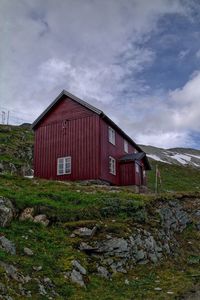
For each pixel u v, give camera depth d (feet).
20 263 40.50
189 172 245.04
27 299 34.50
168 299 42.73
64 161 113.60
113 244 54.29
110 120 117.19
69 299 38.45
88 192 81.15
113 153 122.72
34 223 54.65
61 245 50.26
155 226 68.23
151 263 56.29
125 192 88.43
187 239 75.97
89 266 48.11
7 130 215.10
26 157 181.06
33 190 73.56
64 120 118.01
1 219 49.52
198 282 50.55
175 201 89.76
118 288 45.27
